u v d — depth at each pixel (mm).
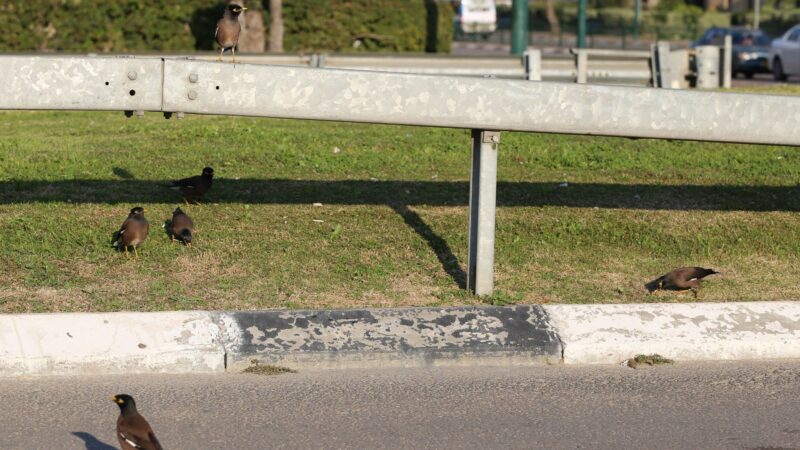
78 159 38188
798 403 21672
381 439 19469
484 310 25000
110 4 85938
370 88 25281
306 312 24469
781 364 24062
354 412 20750
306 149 40938
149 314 23906
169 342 23094
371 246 30266
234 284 27297
